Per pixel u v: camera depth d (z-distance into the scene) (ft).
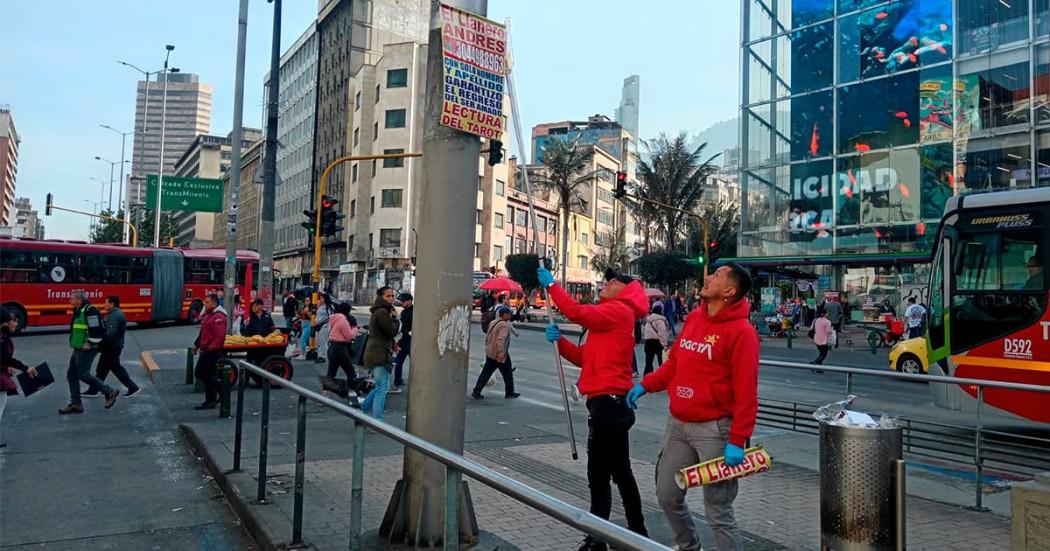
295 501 15.24
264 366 41.06
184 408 34.04
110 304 36.27
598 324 14.76
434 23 14.87
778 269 111.75
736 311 12.44
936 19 99.35
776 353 79.56
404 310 43.39
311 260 233.14
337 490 19.22
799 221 112.88
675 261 143.95
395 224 183.32
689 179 158.20
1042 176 87.66
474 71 14.94
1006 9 92.73
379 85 189.06
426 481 14.26
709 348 12.46
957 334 32.53
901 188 101.81
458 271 14.66
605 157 283.79
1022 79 90.48
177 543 16.56
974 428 21.21
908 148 101.24
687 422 12.74
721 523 12.37
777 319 103.30
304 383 43.78
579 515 6.80
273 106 58.34
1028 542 11.41
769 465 11.91
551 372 53.88
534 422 32.24
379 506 17.79
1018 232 31.35
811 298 112.37
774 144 117.08
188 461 24.53
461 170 14.76
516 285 124.77
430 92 14.88
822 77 111.45
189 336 77.30
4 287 75.25
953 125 96.78
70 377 32.91
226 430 28.02
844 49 109.09
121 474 22.68
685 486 11.85
